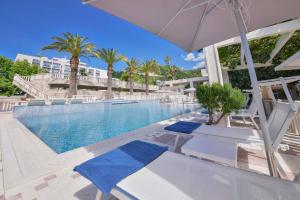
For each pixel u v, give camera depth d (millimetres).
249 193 1052
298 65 2396
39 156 2742
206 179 1227
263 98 4547
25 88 16234
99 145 3293
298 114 3234
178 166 1431
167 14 1932
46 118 8492
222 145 2088
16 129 4875
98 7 1567
